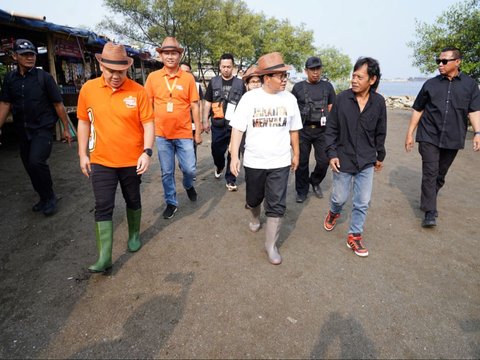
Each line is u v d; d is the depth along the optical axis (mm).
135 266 2955
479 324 2338
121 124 2715
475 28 11031
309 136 4379
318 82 4387
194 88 3908
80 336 2170
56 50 9227
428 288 2729
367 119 2959
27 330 2217
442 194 4961
